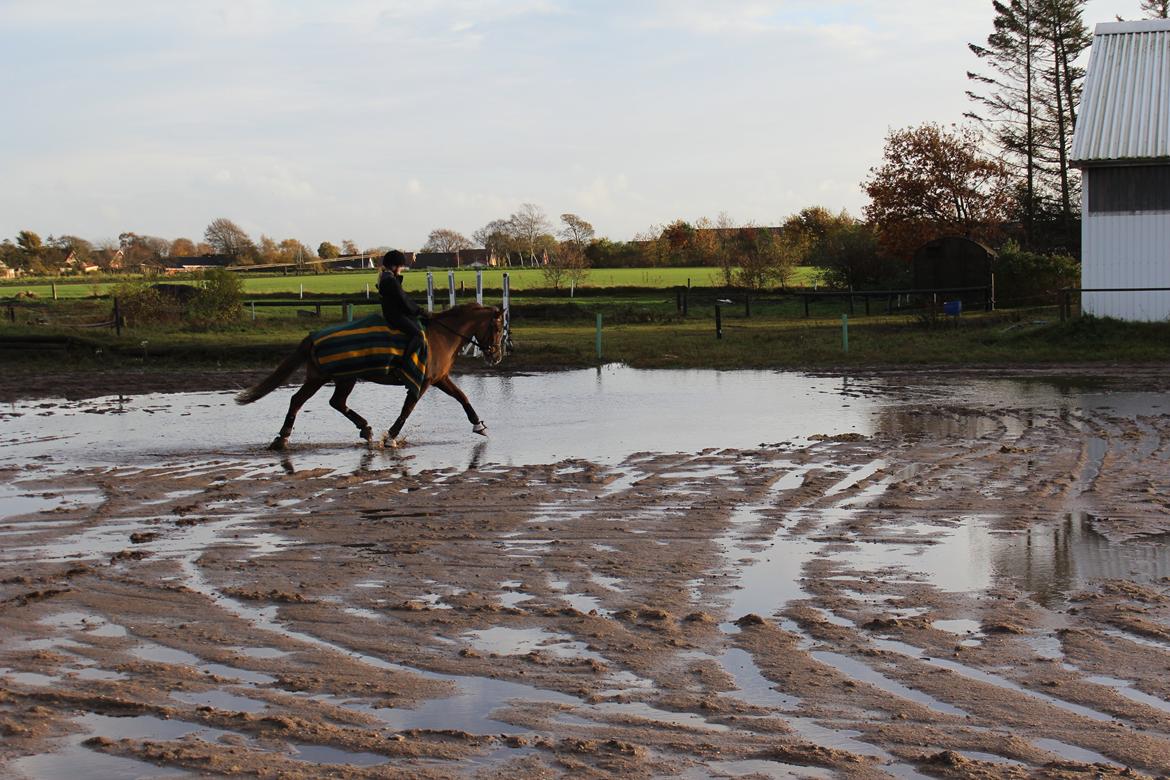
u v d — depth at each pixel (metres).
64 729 5.22
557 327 42.12
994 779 4.57
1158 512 9.51
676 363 25.89
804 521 9.42
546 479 11.58
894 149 57.59
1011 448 12.94
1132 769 4.66
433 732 5.12
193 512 10.25
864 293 41.28
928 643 6.27
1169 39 32.97
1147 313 28.08
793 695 5.53
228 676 5.92
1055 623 6.59
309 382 14.16
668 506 10.12
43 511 10.38
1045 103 60.81
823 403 18.11
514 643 6.41
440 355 14.69
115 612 7.09
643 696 5.56
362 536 9.16
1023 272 42.59
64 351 28.12
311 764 4.81
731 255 72.25
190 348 28.06
